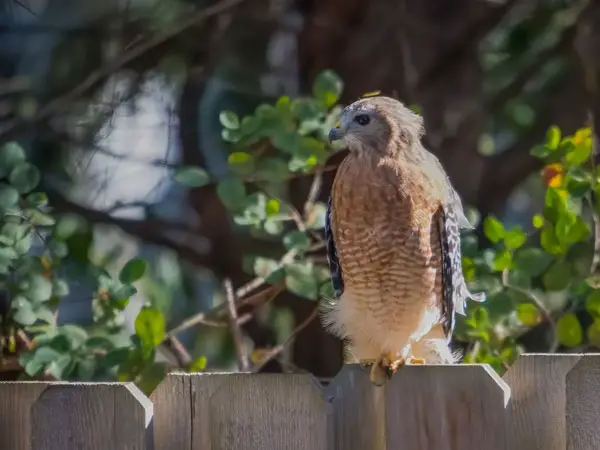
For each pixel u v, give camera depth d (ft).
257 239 48.88
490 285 33.12
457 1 49.70
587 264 34.12
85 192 53.31
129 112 52.13
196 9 51.96
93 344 32.14
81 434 24.07
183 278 54.65
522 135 51.62
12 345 33.45
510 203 56.75
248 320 45.19
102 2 55.26
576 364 22.77
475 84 50.57
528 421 23.77
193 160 53.78
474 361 31.83
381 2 47.50
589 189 32.35
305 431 23.57
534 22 52.08
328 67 47.62
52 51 52.70
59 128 51.21
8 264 31.99
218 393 23.95
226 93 54.08
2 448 25.17
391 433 23.52
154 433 24.44
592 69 50.34
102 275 32.96
